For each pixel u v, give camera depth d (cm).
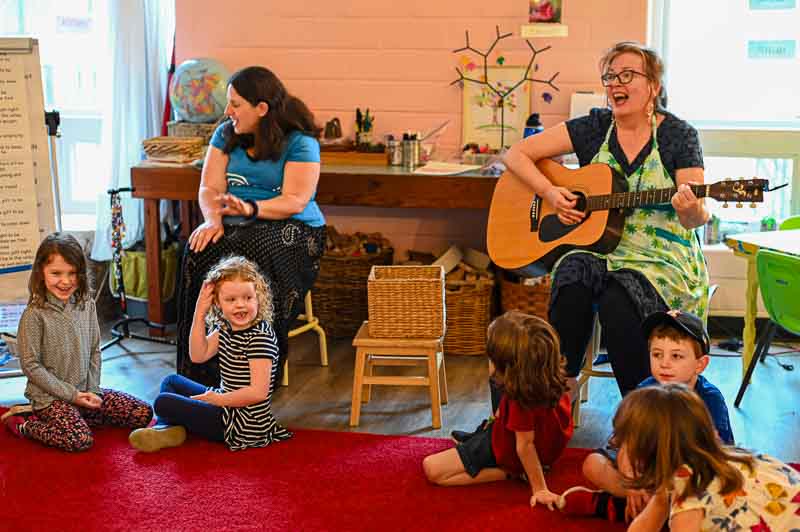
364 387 385
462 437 331
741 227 488
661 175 345
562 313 336
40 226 400
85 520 285
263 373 337
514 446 302
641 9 469
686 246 349
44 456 332
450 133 495
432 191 443
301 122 404
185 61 498
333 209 514
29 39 392
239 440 336
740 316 481
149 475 316
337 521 285
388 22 491
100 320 510
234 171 401
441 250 489
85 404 350
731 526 226
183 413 341
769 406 385
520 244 363
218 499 299
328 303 476
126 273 491
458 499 299
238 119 393
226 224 392
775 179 484
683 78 493
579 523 284
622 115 346
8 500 298
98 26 549
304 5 496
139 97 499
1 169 392
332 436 351
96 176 559
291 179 396
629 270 340
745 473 231
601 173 349
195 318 344
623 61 342
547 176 363
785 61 484
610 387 408
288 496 301
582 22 474
